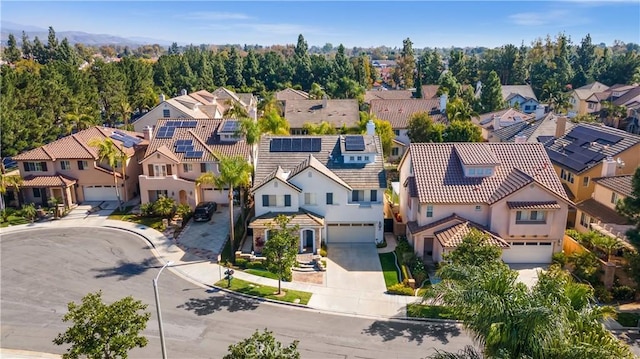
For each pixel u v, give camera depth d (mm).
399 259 36844
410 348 25562
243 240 40344
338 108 81312
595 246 34656
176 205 45219
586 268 32656
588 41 147375
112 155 45938
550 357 14930
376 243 40438
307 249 38688
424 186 36906
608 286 31594
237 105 72188
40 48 155375
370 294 31906
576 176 45000
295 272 35219
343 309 29891
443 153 39438
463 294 16766
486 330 15898
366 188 39656
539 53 155750
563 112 100188
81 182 49531
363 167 41188
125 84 91562
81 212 47312
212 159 47062
